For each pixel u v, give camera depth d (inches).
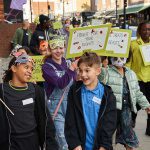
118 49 222.1
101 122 149.3
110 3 2014.0
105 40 207.8
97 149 149.3
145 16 1376.7
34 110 140.4
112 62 217.0
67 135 152.1
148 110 219.3
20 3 479.8
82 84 154.6
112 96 151.9
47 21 390.9
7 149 135.9
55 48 198.5
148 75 268.8
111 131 148.9
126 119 213.0
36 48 381.4
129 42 222.2
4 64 297.4
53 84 194.7
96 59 151.4
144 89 271.0
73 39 203.0
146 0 1561.3
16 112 136.5
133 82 214.8
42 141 143.4
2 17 628.7
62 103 198.1
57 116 198.2
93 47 207.3
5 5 725.3
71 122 151.7
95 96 151.3
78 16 1822.1
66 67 203.6
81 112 150.4
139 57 267.0
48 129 142.6
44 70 197.3
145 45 266.1
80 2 2422.5
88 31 203.9
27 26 499.8
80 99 151.9
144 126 308.0
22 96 138.5
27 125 137.1
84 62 150.1
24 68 139.6
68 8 2442.2
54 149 143.5
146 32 266.7
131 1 1686.8
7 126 135.6
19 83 140.3
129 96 213.3
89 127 150.4
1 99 136.9
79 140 150.7
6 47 609.3
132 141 214.7
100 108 150.0
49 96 198.8
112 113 150.3
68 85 195.6
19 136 135.9
